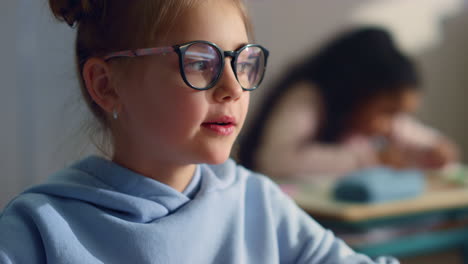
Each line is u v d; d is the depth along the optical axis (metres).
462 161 2.11
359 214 1.05
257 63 0.49
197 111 0.44
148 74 0.46
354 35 1.86
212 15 0.46
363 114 1.85
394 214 1.10
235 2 0.49
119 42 0.48
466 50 2.12
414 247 1.15
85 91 0.54
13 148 1.55
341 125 1.81
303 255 0.56
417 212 1.14
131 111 0.48
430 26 2.04
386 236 1.12
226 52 0.45
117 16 0.49
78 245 0.47
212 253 0.51
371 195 1.11
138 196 0.50
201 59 0.45
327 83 1.80
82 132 0.58
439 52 2.06
